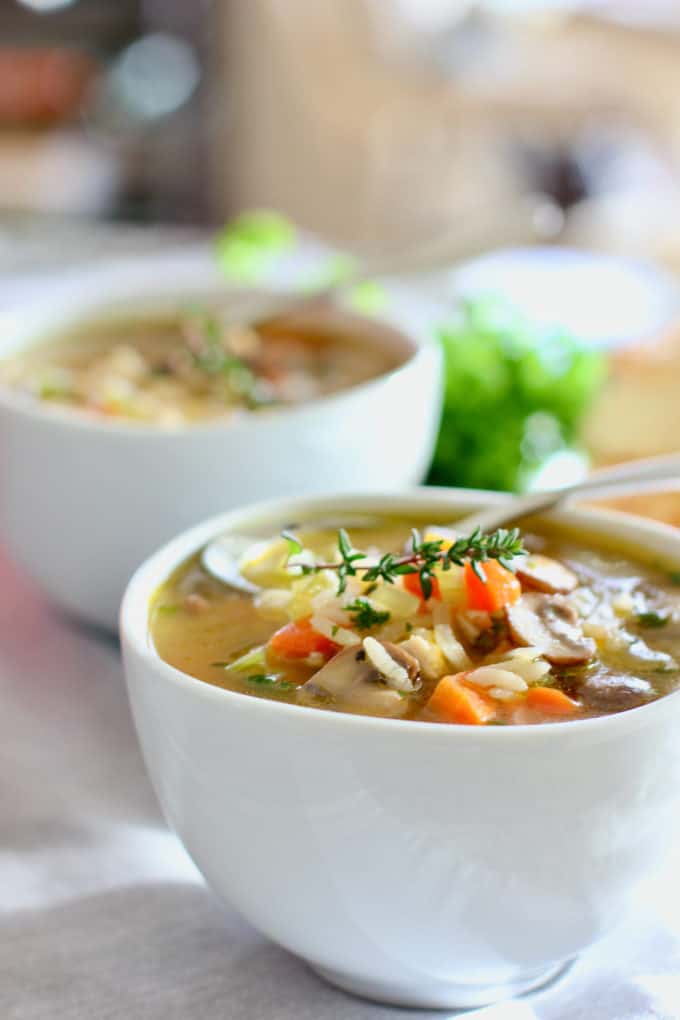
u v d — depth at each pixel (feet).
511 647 1.77
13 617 2.44
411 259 2.72
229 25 7.66
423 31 8.11
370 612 1.78
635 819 1.66
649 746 1.63
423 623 1.79
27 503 2.26
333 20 7.90
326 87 8.10
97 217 7.18
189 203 7.72
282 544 1.96
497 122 8.01
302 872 1.68
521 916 1.67
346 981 1.78
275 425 2.19
